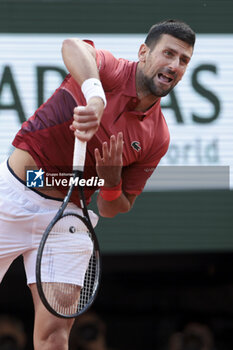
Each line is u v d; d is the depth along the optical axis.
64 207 10.43
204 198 28.55
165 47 11.02
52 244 11.38
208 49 28.28
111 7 28.11
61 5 27.98
